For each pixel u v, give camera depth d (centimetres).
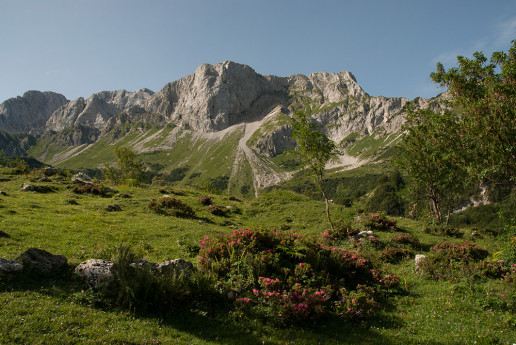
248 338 848
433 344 898
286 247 1390
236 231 1492
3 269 915
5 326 699
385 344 884
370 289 1259
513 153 1780
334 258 1436
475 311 1148
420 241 2323
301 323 974
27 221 1650
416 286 1441
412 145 3419
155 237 1766
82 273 1007
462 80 2122
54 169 3578
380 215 2667
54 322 764
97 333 750
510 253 1686
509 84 1812
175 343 770
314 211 3162
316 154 2281
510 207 2384
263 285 1076
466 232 2827
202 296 1006
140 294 933
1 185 2767
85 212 2128
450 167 2842
